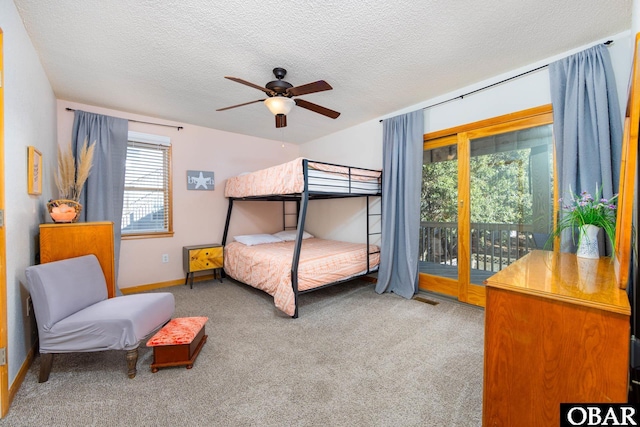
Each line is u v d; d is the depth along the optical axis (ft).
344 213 14.69
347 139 14.35
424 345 7.08
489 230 9.60
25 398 5.14
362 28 6.39
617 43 6.81
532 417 3.53
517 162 8.87
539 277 4.11
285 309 8.96
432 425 4.46
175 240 13.10
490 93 9.18
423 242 11.60
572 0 5.60
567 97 7.27
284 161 17.22
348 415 4.69
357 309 9.69
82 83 9.04
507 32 6.64
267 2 5.51
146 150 12.39
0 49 5.01
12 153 5.60
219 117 12.46
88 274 6.83
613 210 5.67
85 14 5.83
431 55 7.63
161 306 6.87
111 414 4.74
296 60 7.77
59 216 7.38
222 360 6.47
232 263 12.81
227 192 14.24
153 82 9.00
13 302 5.48
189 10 5.73
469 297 10.08
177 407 4.91
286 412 4.77
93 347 5.63
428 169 11.28
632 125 3.51
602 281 3.88
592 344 3.14
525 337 3.58
